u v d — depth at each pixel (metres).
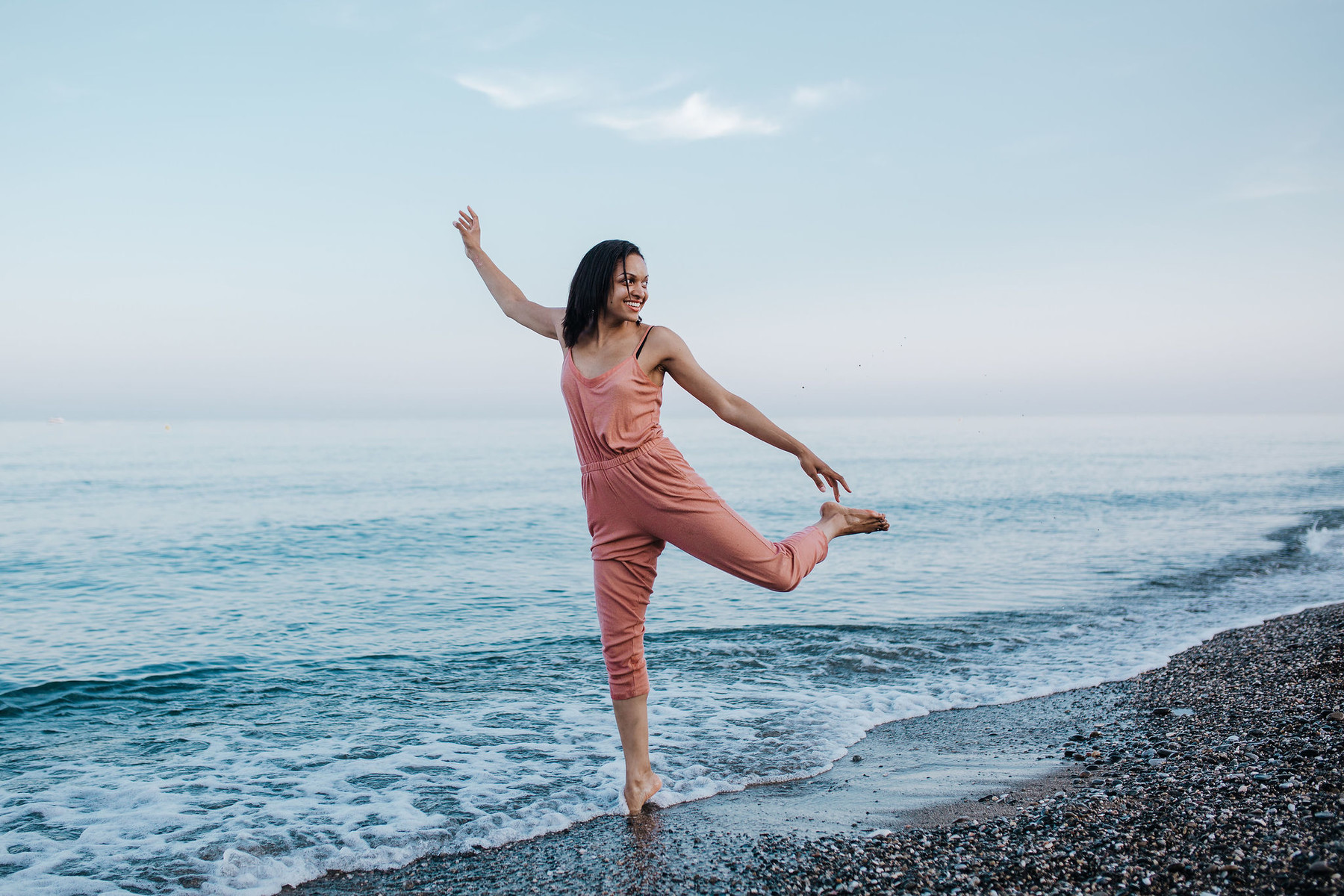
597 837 3.36
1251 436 92.25
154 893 2.98
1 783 4.19
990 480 34.25
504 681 6.31
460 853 3.27
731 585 10.73
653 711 5.32
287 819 3.65
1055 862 2.75
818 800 3.72
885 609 9.22
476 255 3.71
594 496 3.21
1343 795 2.89
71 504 24.33
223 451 64.69
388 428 169.38
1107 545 14.75
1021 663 6.73
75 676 6.59
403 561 13.99
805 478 37.47
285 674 6.59
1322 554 13.16
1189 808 3.01
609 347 3.12
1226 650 6.58
